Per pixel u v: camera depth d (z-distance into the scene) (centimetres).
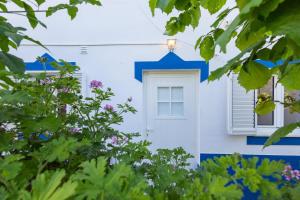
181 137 391
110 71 384
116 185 72
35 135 149
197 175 98
